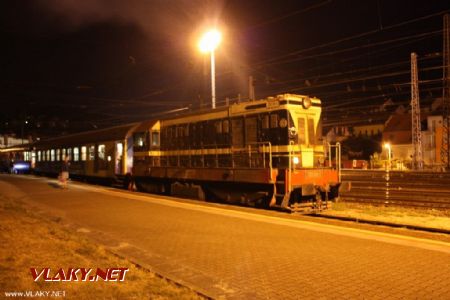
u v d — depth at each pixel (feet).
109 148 80.23
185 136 60.23
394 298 18.16
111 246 27.55
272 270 22.12
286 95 45.42
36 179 97.71
